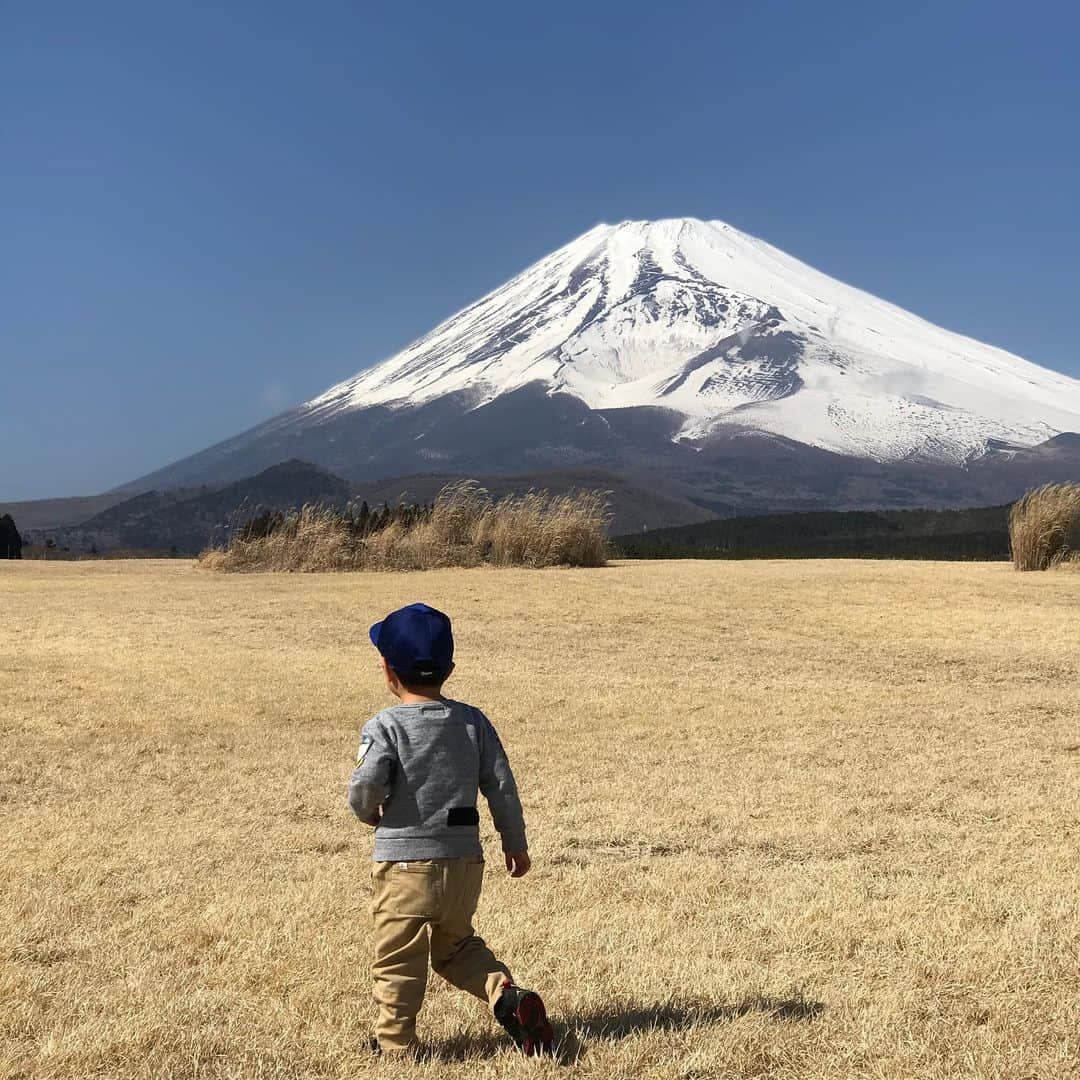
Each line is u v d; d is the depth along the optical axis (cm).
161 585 2109
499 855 698
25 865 667
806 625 1658
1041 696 1190
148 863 674
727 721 1073
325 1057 420
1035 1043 416
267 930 555
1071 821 734
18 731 1011
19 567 2581
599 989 481
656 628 1636
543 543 2481
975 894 586
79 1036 432
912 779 858
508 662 1384
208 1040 432
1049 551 2298
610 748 969
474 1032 449
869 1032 427
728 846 704
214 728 1042
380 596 1922
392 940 417
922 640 1545
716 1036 429
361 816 424
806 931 540
